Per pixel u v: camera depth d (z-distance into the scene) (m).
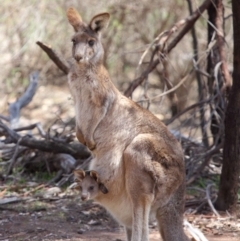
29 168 25.41
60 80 44.31
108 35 40.34
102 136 16.97
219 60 24.19
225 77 23.50
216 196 21.83
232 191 20.62
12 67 41.72
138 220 15.91
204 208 21.00
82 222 19.62
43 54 41.66
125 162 16.33
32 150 25.36
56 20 39.91
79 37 17.11
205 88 25.58
